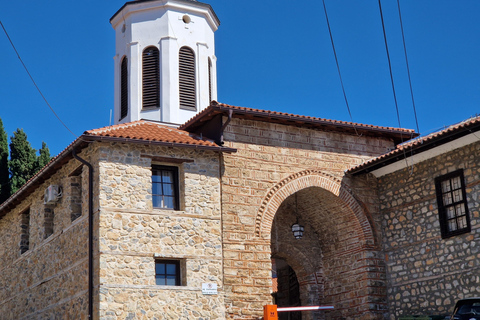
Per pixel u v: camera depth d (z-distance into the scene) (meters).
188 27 28.09
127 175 19.09
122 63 28.36
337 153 23.00
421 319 19.77
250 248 20.36
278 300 26.98
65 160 20.67
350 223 23.08
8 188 33.28
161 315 18.42
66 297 19.86
